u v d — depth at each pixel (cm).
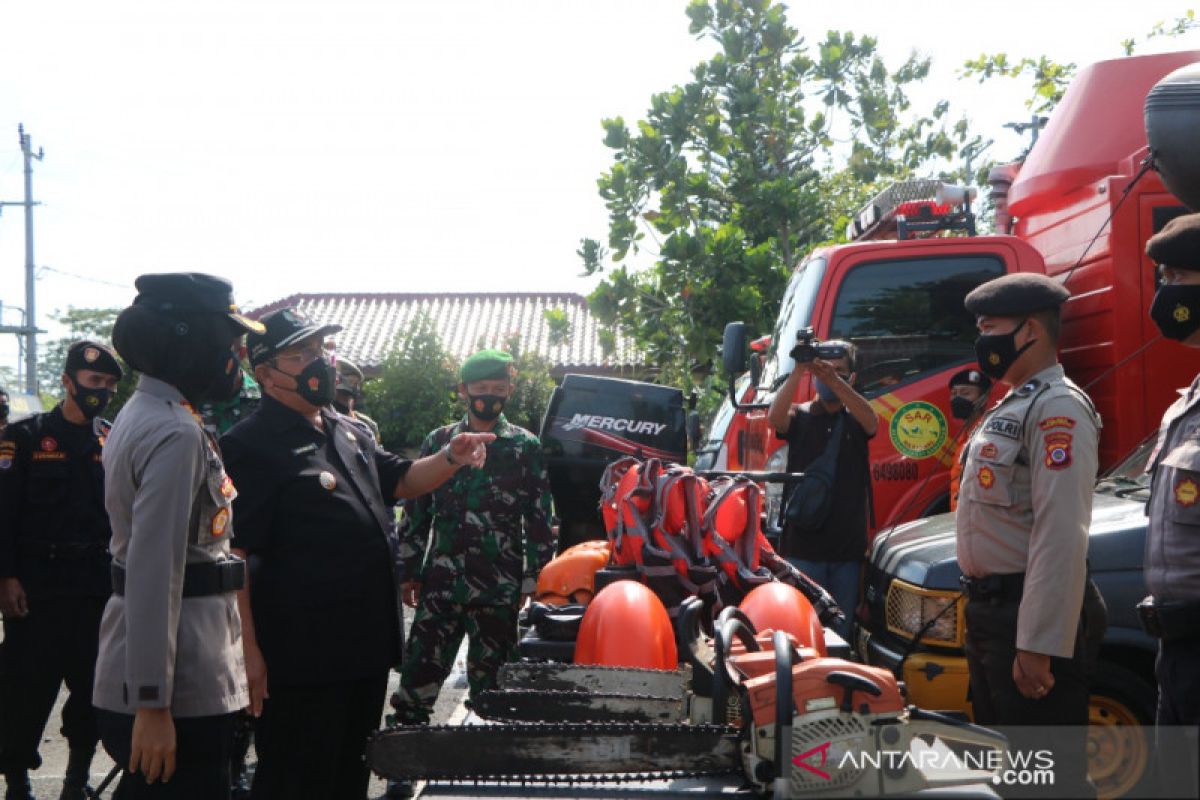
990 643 344
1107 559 416
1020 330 349
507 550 533
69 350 511
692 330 1549
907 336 689
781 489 655
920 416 676
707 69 1766
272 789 367
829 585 571
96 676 311
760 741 298
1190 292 315
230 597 323
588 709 365
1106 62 652
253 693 355
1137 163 598
